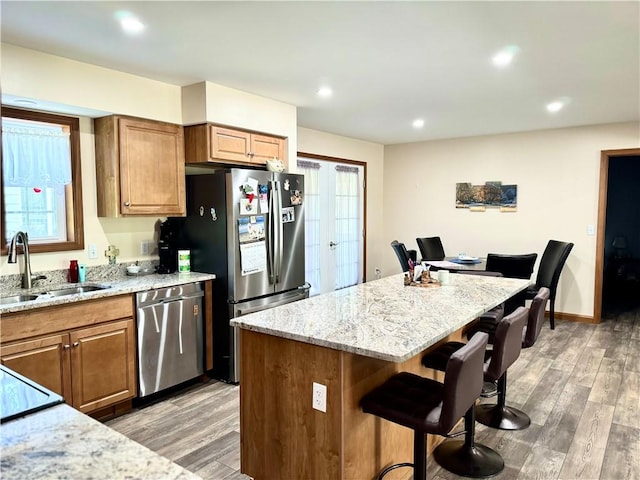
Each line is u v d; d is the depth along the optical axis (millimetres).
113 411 3072
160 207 3539
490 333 3053
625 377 3738
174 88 3609
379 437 2160
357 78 3430
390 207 7121
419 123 5266
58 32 2531
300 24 2420
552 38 2621
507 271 5164
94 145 3402
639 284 7188
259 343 2158
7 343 2488
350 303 2584
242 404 2250
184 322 3445
